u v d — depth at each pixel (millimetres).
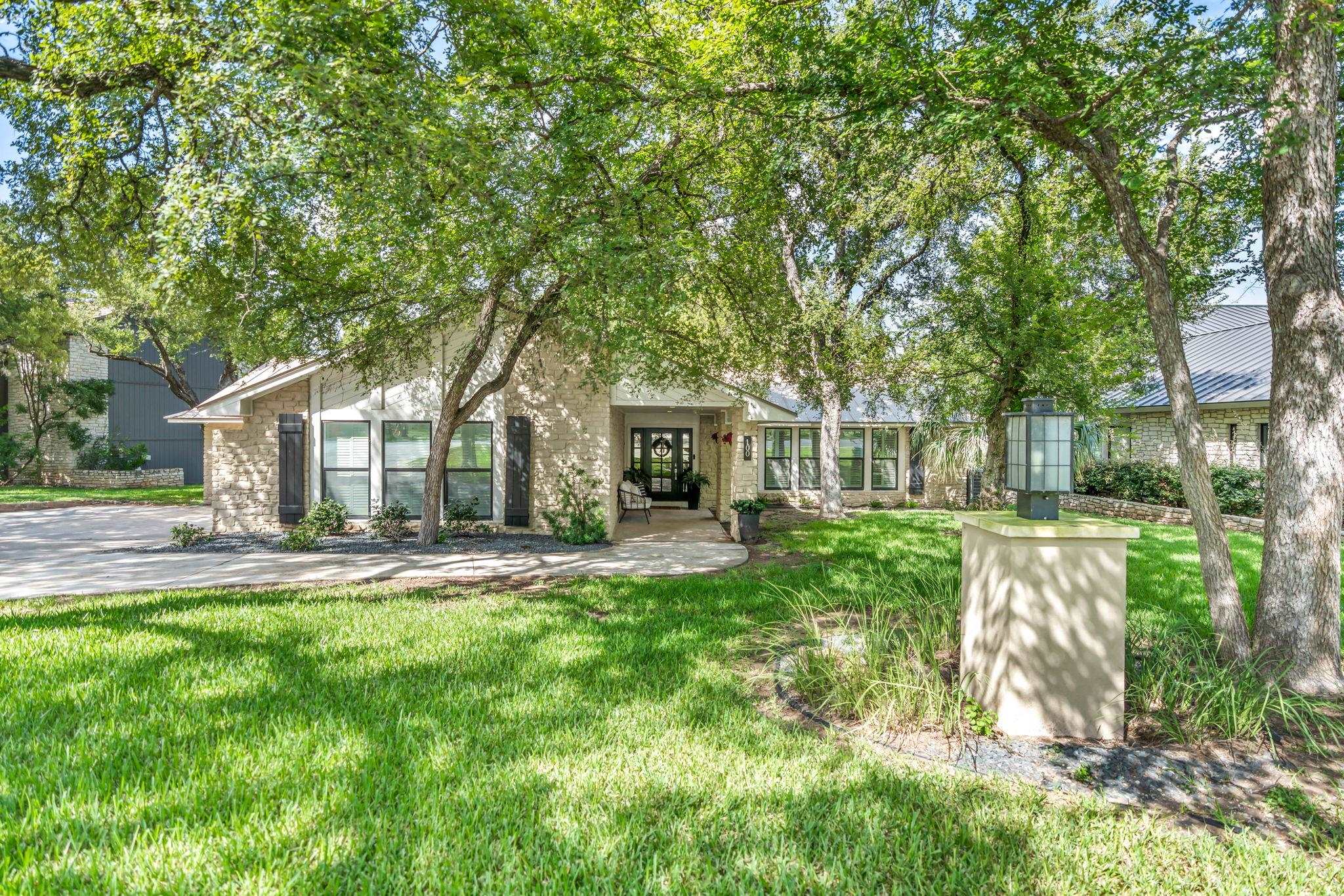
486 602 6938
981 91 5520
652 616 6406
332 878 2381
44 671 4516
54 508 17719
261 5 4996
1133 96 4824
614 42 6891
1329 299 4457
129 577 8367
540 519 12594
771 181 7871
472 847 2623
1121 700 3820
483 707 4051
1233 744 3711
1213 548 4723
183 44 5398
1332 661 4395
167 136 6934
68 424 24531
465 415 11172
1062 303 12078
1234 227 7641
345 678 4504
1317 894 2459
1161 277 5020
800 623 6219
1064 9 5285
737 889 2430
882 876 2537
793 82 6234
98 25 5418
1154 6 5172
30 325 19750
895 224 13727
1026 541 3850
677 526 15016
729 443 15320
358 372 11086
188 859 2486
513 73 6570
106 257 9672
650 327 7832
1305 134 4234
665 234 7102
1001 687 3922
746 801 3018
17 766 3143
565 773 3236
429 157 5734
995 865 2621
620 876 2488
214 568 9039
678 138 8008
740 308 9758
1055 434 4000
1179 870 2613
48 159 7930
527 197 6574
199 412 12117
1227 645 4605
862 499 19375
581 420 12438
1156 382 17406
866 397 18516
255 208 5508
